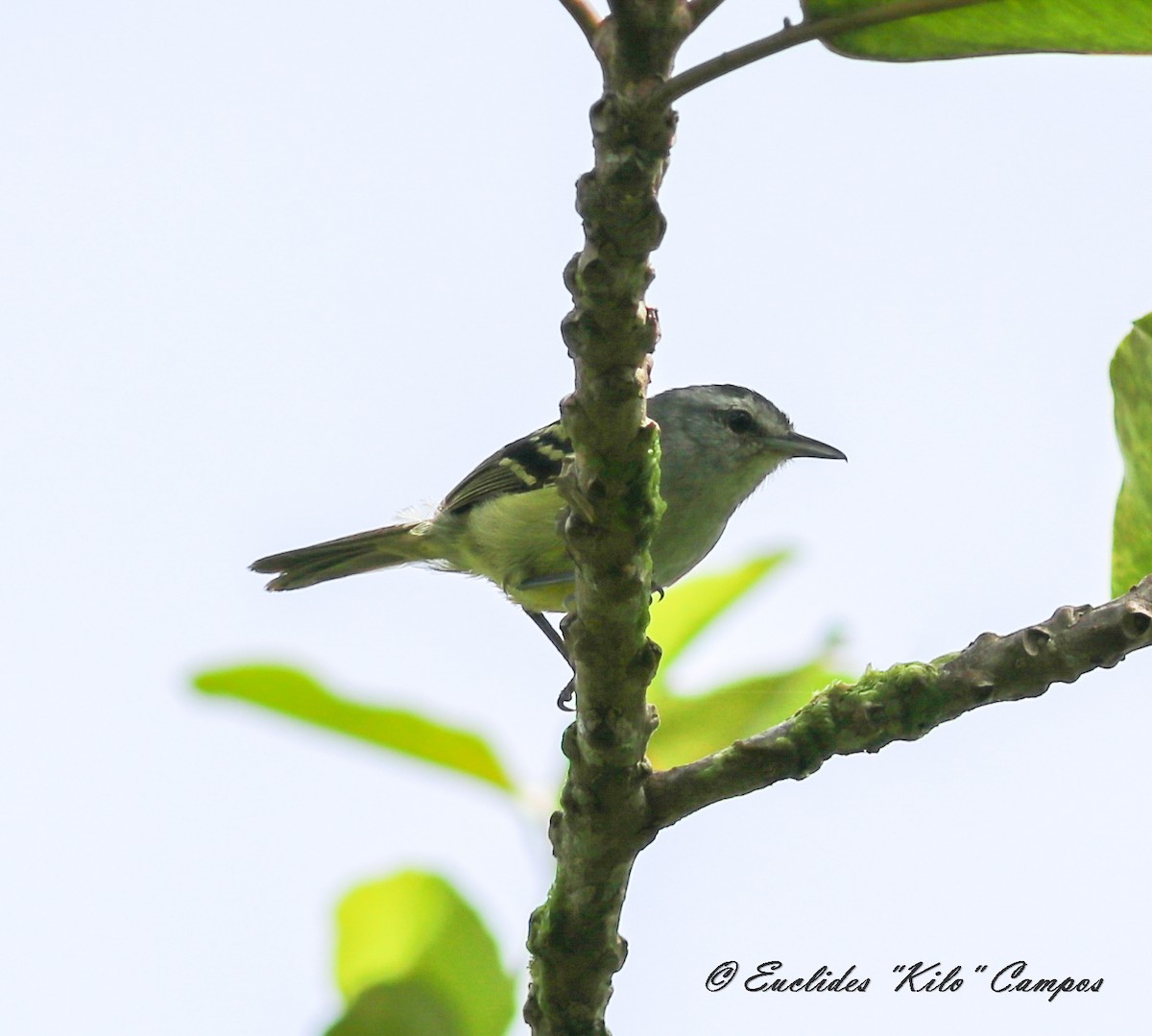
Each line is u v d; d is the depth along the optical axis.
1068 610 6.03
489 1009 6.42
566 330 5.18
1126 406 6.50
